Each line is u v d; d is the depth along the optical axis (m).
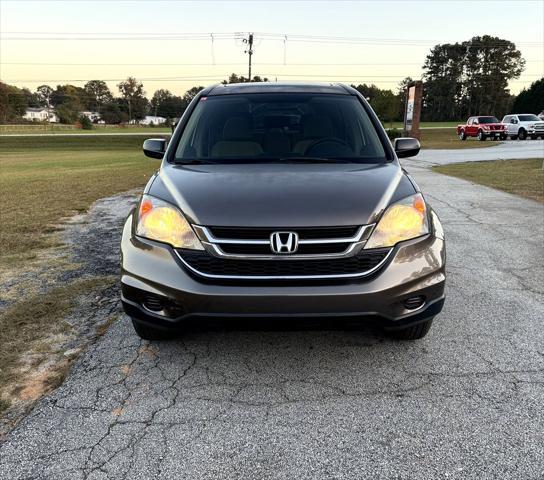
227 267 2.54
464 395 2.62
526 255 5.24
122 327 3.48
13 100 127.12
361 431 2.34
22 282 4.48
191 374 2.86
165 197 2.82
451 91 119.62
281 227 2.50
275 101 3.86
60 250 5.63
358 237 2.53
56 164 23.39
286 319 2.48
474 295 4.06
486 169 14.02
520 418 2.41
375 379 2.79
